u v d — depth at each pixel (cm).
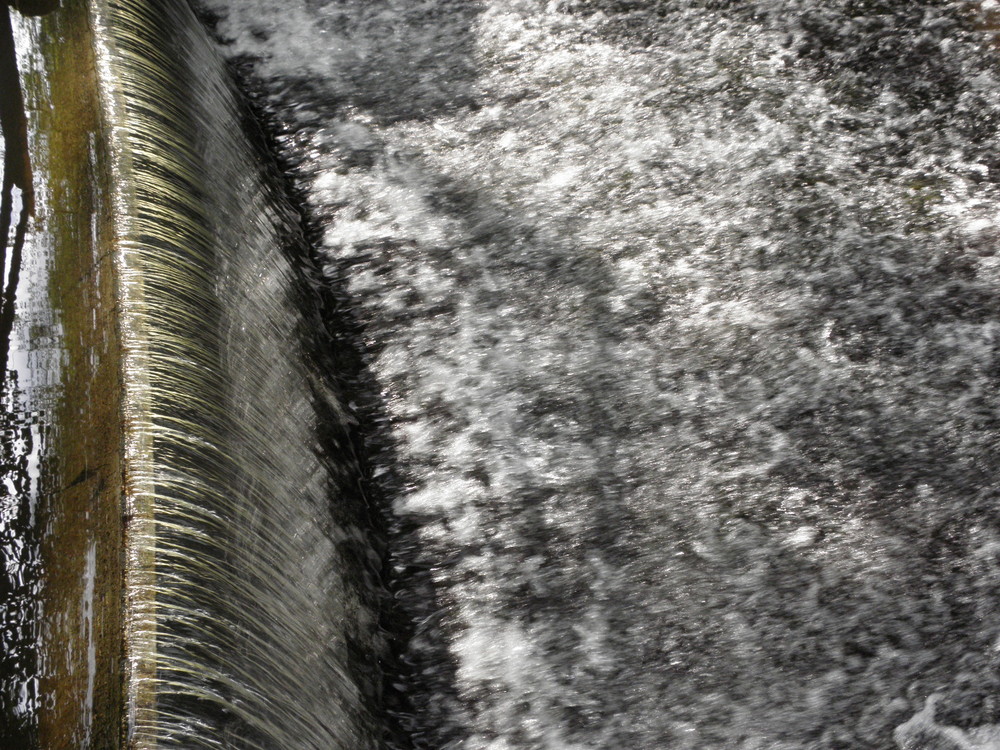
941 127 441
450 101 483
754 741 303
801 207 425
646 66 485
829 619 324
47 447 282
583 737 307
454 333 404
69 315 310
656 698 312
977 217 411
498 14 515
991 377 370
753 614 327
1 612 252
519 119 473
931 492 348
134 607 243
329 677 288
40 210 335
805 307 398
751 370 384
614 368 390
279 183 453
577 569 341
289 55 504
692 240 423
